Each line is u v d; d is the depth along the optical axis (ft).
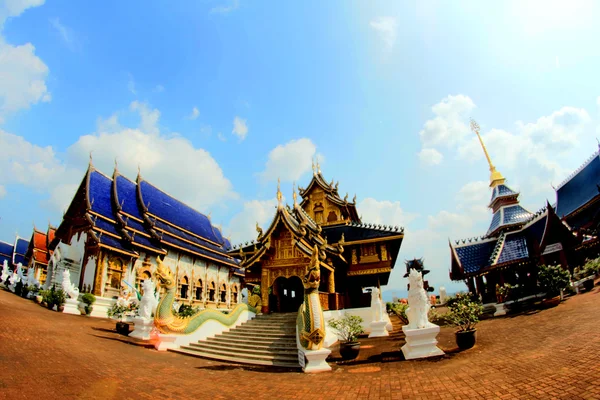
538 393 20.76
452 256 92.43
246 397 26.86
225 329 58.85
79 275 91.61
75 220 97.19
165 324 51.65
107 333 55.52
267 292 64.69
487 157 110.01
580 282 62.95
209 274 140.15
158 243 111.65
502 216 97.45
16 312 55.52
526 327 44.29
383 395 25.27
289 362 42.22
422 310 39.19
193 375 34.63
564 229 71.26
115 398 23.65
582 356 25.99
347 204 105.09
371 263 81.71
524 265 76.95
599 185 100.68
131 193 118.42
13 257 176.35
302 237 64.75
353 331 42.52
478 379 25.80
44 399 21.25
